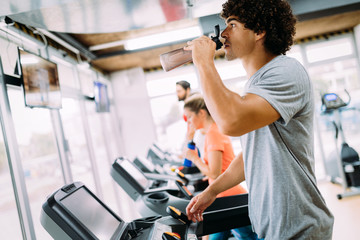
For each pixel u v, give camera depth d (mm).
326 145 5660
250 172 882
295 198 779
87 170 3928
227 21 854
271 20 810
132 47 4082
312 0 3770
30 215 2105
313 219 789
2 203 2055
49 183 2910
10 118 2098
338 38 5602
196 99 2020
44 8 1976
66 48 3666
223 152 1898
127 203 5375
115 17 2338
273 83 724
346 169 4535
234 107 672
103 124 5043
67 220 947
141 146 5977
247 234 1570
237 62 5773
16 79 2271
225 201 1500
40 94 2238
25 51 2076
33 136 2670
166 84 6078
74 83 3826
